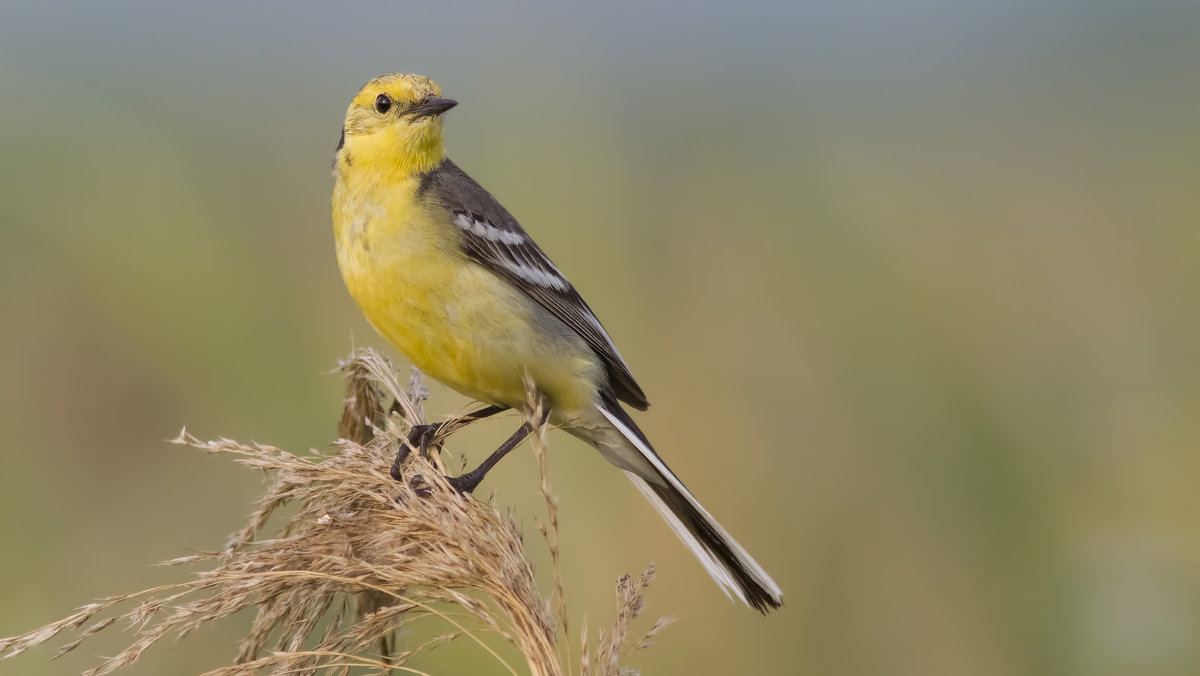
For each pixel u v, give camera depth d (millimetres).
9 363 12711
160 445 12430
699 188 17531
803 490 13383
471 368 9375
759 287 15289
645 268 15477
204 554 6605
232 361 12984
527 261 9578
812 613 12586
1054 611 12031
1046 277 16984
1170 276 17094
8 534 11539
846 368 14227
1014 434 13586
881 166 20234
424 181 9500
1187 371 14828
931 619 12344
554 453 12273
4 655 6105
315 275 14234
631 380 10188
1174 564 12242
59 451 12234
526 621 6270
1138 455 13648
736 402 14109
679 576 12164
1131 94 25578
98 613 6680
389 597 7324
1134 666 11633
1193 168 21188
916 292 15453
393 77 9867
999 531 12914
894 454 13562
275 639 6891
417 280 9164
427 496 7070
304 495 7105
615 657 6117
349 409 8250
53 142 14742
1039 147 22797
